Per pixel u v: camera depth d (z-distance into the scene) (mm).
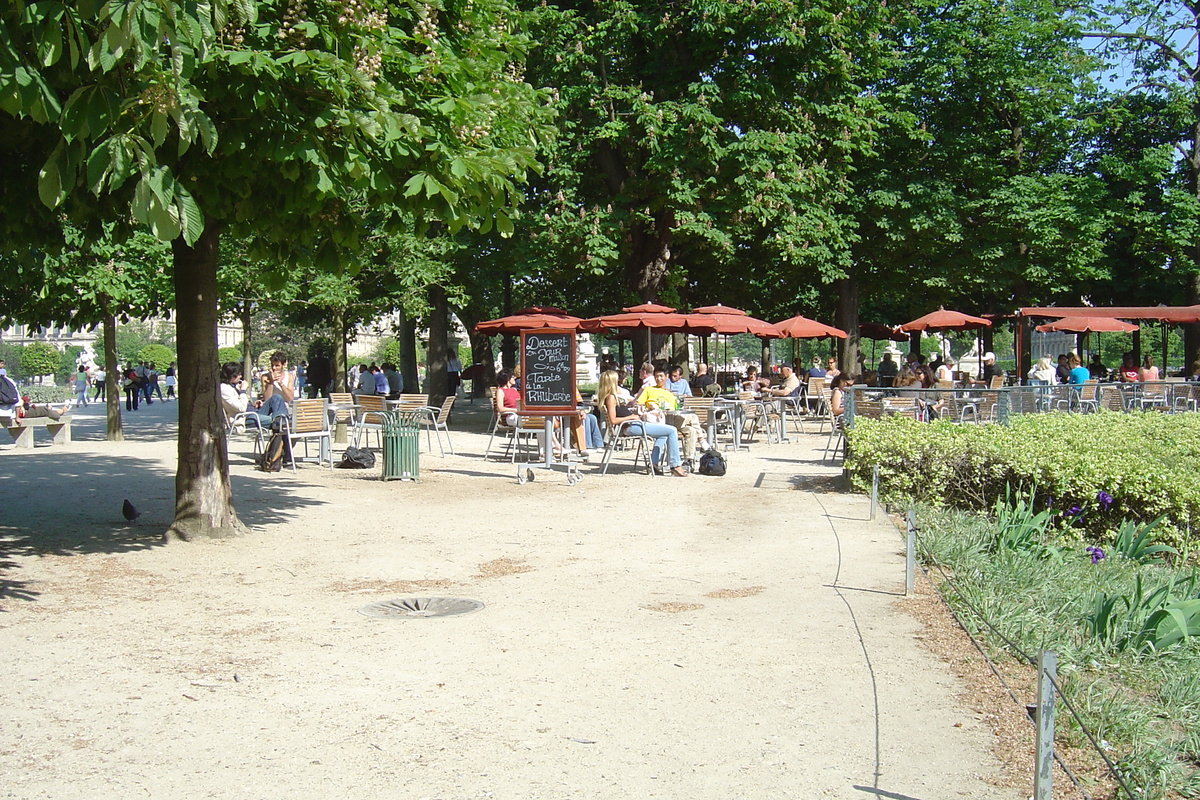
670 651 5684
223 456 9484
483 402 40031
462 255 25312
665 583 7504
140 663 5484
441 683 5137
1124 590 7324
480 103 7816
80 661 5512
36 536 9367
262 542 9234
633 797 3791
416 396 19016
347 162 7344
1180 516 10242
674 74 22656
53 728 4496
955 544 8406
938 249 29750
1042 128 31141
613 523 10336
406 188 7504
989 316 32031
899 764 4102
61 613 6594
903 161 29875
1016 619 6180
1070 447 11609
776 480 13773
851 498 11852
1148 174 31453
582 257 22422
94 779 3939
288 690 5031
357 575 7844
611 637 5992
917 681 5141
